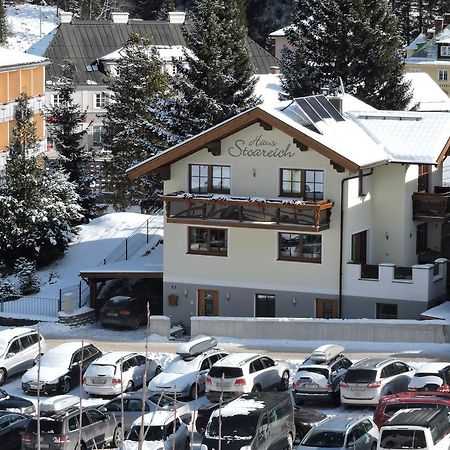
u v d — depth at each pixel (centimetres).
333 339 8669
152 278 9894
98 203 12950
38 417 4394
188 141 9294
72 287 10344
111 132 14450
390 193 9488
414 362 7938
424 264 9375
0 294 10181
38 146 12650
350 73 13875
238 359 7219
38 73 15162
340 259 9062
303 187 9119
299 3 14425
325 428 5591
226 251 9394
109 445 6391
